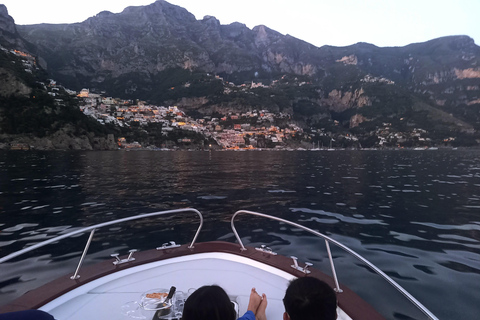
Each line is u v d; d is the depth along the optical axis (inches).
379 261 241.0
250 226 348.5
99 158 2252.7
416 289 193.0
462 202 526.3
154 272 130.3
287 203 508.1
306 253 258.2
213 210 445.4
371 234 320.2
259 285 121.2
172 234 315.9
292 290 68.4
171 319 92.8
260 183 808.3
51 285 113.5
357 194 617.0
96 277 121.6
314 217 402.6
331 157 3154.5
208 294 64.9
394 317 161.0
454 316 162.9
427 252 263.4
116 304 105.0
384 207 475.2
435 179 954.7
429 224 364.8
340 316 100.1
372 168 1498.5
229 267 135.9
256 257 142.7
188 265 137.5
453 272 219.9
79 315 98.3
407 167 1603.1
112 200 530.9
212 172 1182.3
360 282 202.1
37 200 526.0
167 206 476.4
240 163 1909.4
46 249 265.4
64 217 395.2
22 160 1765.5
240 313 101.5
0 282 201.0
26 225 353.1
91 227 121.3
